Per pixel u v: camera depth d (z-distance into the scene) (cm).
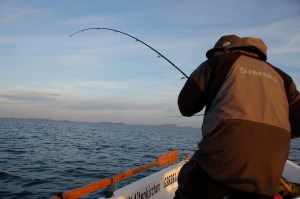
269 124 148
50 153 1752
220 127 148
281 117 154
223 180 142
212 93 161
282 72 175
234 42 175
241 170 140
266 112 150
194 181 154
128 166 1333
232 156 142
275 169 144
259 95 153
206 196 150
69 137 3753
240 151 142
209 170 146
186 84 171
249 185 140
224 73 161
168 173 384
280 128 150
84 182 947
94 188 256
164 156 374
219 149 145
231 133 145
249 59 168
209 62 168
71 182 941
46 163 1337
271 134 146
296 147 1823
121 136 4759
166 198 347
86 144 2622
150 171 1147
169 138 4525
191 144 3006
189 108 172
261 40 177
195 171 156
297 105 172
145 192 323
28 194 771
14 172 1066
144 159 1617
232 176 141
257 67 164
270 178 142
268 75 163
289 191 282
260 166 141
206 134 153
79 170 1176
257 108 150
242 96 151
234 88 154
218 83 160
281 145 148
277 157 145
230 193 152
